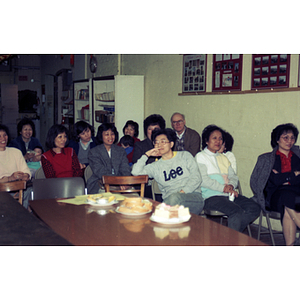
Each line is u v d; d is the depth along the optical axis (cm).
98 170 388
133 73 707
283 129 347
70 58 995
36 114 1458
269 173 345
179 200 307
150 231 188
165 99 608
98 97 768
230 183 358
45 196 305
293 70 379
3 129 374
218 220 463
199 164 356
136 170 323
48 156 373
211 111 499
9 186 275
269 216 348
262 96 418
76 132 500
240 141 454
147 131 450
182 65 557
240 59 445
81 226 197
